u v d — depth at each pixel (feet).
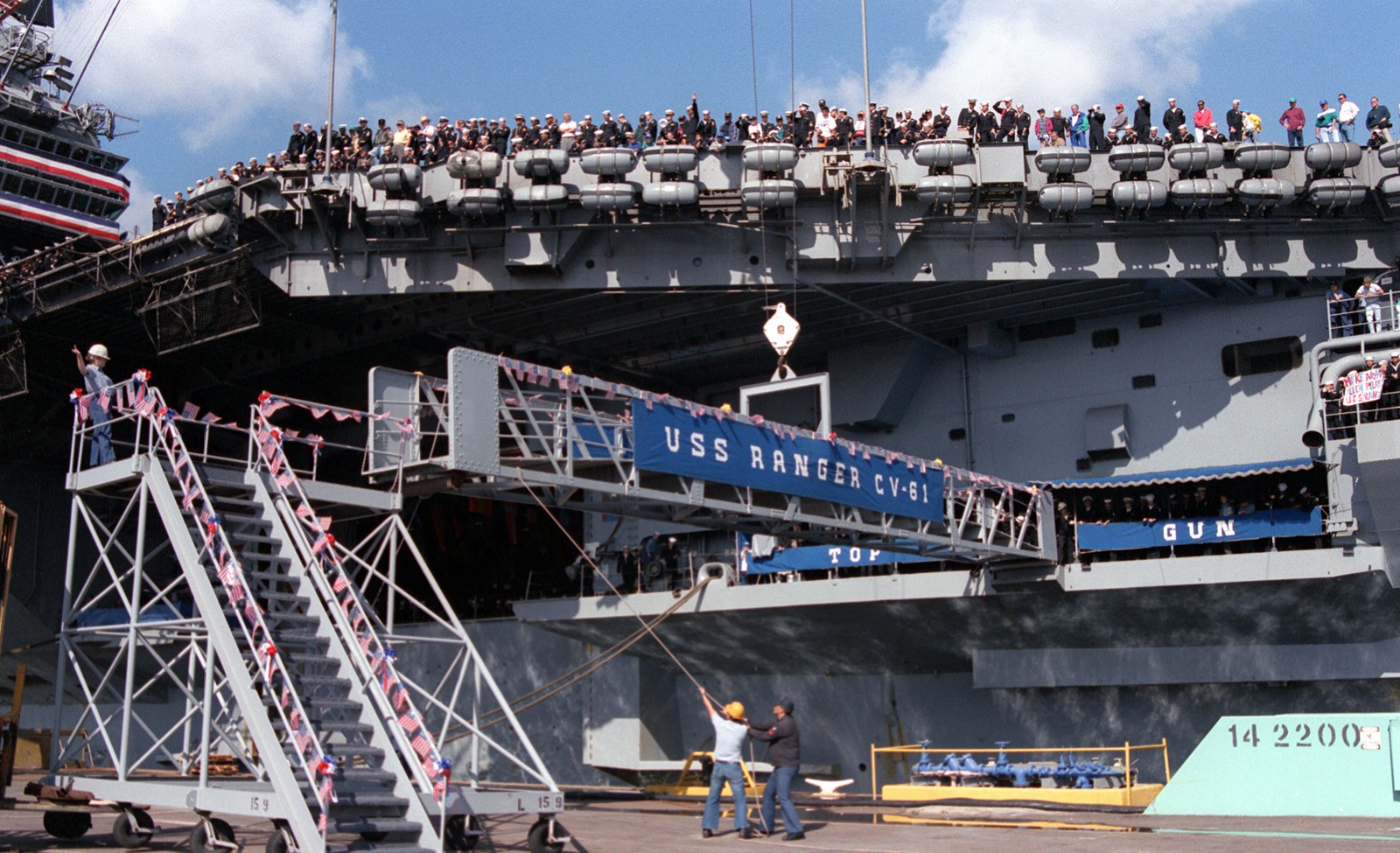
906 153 88.63
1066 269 90.17
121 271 107.55
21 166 152.66
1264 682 86.99
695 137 92.43
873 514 71.56
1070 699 94.22
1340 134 88.74
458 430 51.55
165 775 49.24
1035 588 87.86
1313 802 55.52
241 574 42.32
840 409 111.45
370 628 45.93
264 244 96.17
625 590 111.86
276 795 38.17
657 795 84.74
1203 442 96.78
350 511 56.08
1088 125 90.84
